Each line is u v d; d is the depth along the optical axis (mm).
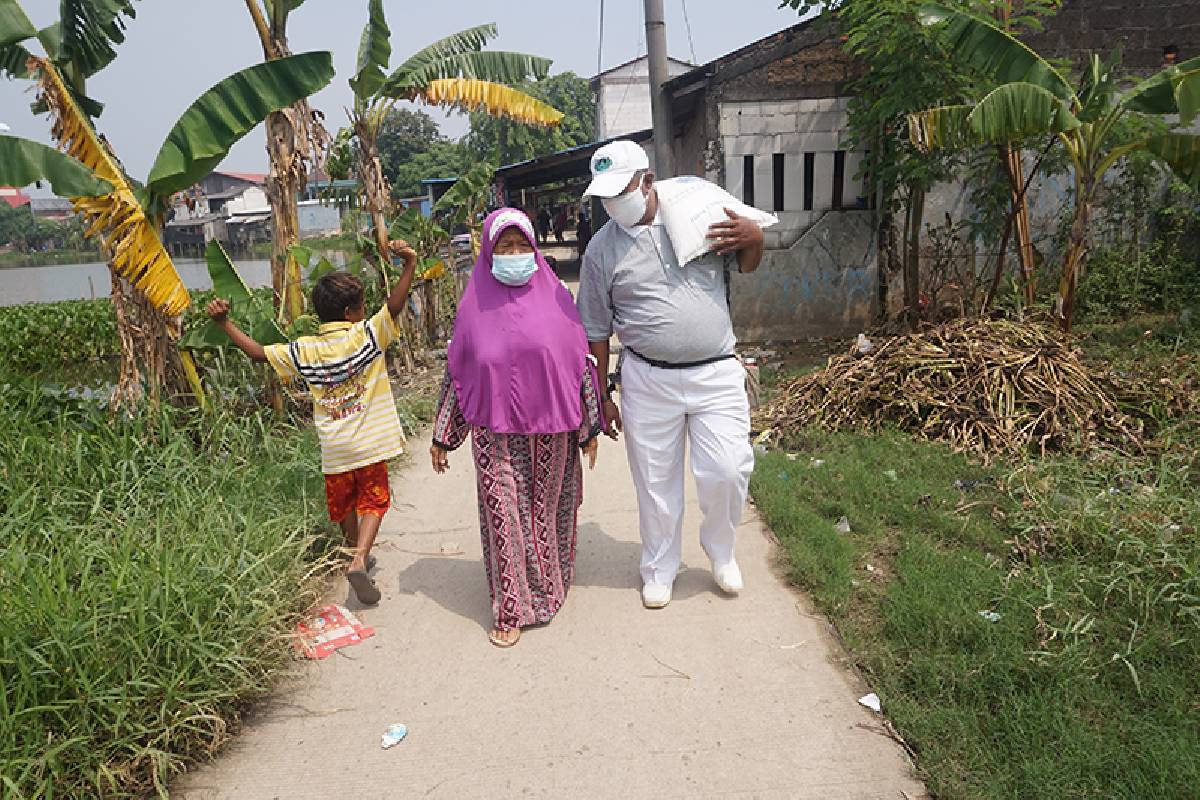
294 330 6664
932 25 6602
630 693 3020
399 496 5184
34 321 15148
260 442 5617
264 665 3098
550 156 17500
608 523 4617
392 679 3188
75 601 2850
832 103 8875
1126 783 2348
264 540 3686
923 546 3875
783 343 9281
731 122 8883
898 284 9273
